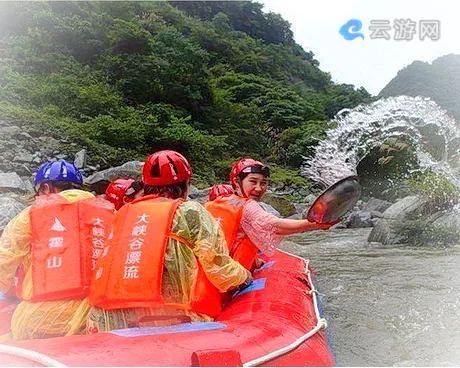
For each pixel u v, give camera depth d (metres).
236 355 1.64
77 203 2.57
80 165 13.55
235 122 25.80
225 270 2.35
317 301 2.99
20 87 16.70
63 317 2.38
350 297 4.52
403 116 14.03
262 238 3.08
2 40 19.06
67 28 20.22
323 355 2.13
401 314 4.01
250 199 3.25
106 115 17.67
